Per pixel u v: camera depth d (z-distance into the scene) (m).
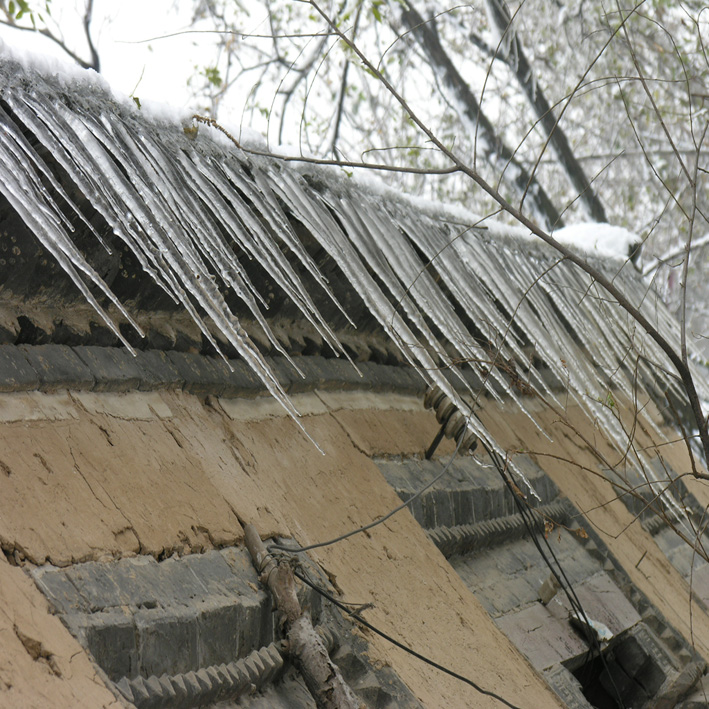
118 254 4.21
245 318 5.35
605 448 9.70
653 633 7.16
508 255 7.58
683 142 15.49
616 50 14.59
